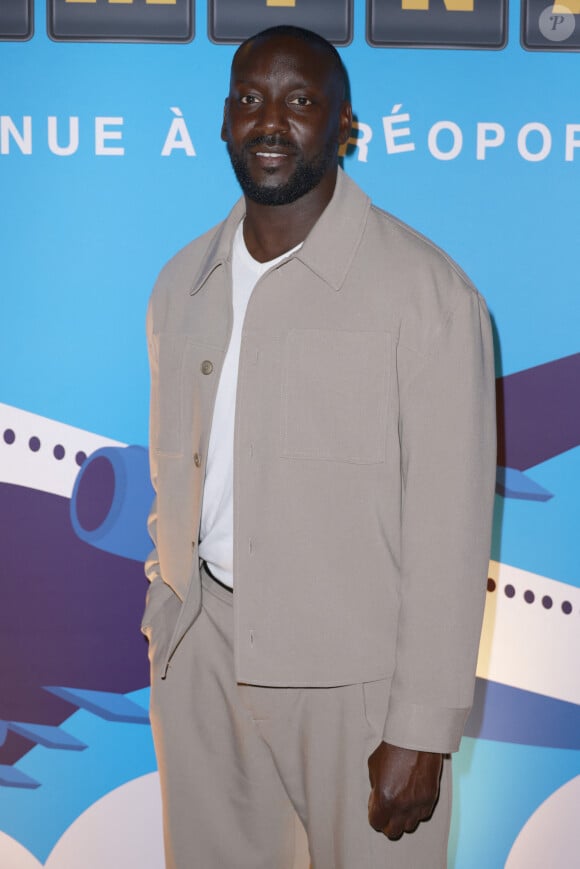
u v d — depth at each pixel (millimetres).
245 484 1307
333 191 1358
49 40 1711
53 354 1775
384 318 1263
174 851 1496
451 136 1741
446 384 1234
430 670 1226
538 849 1885
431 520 1229
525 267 1769
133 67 1721
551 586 1830
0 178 1738
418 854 1339
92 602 1829
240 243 1414
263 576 1304
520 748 1862
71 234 1753
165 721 1467
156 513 1570
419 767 1243
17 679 1846
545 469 1807
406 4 1708
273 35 1322
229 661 1428
